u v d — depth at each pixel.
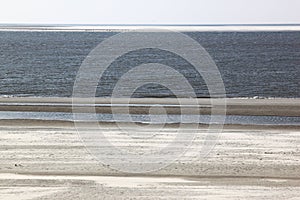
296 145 28.80
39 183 21.03
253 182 21.56
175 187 20.69
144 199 19.02
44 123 35.50
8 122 35.78
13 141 29.05
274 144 28.97
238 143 29.11
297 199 19.25
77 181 21.34
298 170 23.58
